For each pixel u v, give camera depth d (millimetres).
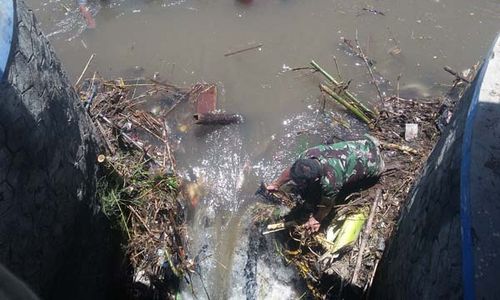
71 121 3416
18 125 2645
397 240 3330
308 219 4309
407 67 5578
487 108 2365
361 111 5105
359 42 5801
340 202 4500
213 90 5258
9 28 2598
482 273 2025
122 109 4957
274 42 5797
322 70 5176
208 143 4953
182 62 5617
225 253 4406
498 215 2109
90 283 3830
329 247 4227
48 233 3098
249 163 4852
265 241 4391
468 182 2193
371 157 4418
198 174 4773
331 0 6254
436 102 5141
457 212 2348
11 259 2742
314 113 5176
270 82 5430
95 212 3822
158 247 4105
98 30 5941
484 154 2242
